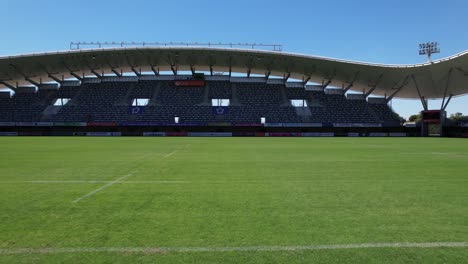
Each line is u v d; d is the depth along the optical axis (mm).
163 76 57938
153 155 15227
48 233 4152
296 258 3424
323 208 5402
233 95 56094
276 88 57781
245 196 6324
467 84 45938
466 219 4777
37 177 8594
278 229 4324
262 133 50812
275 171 9781
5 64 46531
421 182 7883
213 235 4090
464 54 37344
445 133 47625
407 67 44312
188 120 52281
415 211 5199
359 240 3930
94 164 11531
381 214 5035
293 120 53156
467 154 15844
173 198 6141
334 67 49031
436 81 47344
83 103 53500
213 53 47844
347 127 51406
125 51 46344
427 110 48812
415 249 3666
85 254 3514
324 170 9992
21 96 54188
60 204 5641
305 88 58594
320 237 4027
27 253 3541
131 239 3943
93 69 52844
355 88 57969
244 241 3889
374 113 55156
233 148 20406
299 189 7023
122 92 55469
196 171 9758
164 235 4086
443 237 4031
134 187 7234
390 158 13820
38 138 37094
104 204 5660
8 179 8281
